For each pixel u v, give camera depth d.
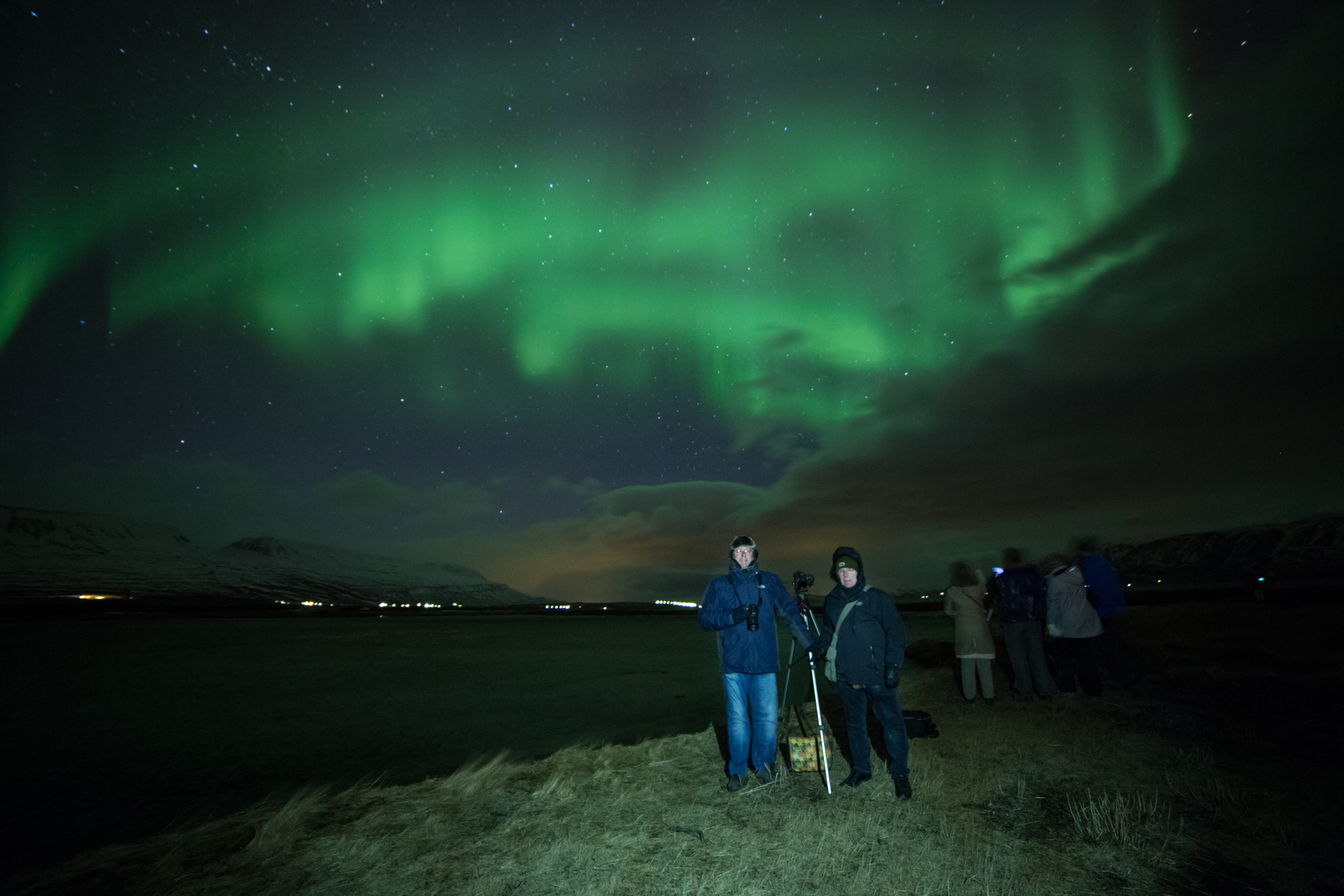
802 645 4.72
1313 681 7.96
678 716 9.62
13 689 13.04
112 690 12.75
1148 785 4.66
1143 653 10.66
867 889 3.23
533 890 3.26
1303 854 3.57
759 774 4.71
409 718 9.61
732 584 4.81
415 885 3.32
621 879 3.35
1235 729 6.00
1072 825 3.99
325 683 13.68
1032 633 7.58
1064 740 5.77
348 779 6.48
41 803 5.80
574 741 8.02
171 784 6.36
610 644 24.98
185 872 3.49
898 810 4.22
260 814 4.45
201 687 13.23
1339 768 4.97
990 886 3.24
